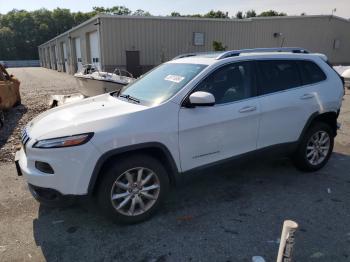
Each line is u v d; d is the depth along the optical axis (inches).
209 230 131.6
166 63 180.5
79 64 1129.4
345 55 1109.7
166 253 117.6
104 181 125.6
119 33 741.9
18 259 115.0
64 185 120.9
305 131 179.3
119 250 119.7
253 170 193.9
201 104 132.5
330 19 1005.8
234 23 867.4
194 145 141.3
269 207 149.9
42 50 2415.1
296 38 971.9
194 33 820.6
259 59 164.2
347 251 117.3
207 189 169.0
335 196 160.7
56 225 136.6
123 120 126.7
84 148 119.2
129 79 407.5
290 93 169.6
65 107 157.2
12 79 456.8
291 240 78.7
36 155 122.7
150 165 132.8
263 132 161.9
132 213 134.2
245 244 122.0
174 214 144.2
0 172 196.1
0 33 3284.9
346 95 508.7
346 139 262.8
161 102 137.1
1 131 312.3
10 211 148.2
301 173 189.8
